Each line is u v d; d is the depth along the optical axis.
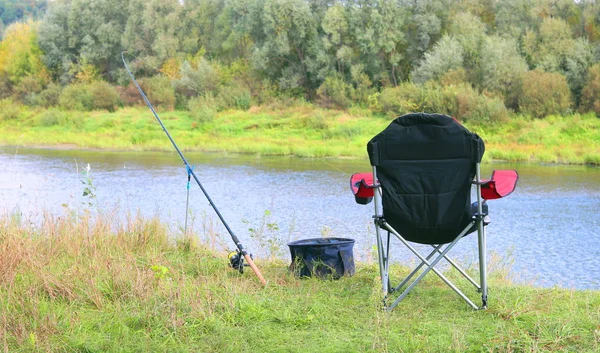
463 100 28.77
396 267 5.81
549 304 4.45
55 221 6.96
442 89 30.39
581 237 10.11
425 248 8.75
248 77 38.69
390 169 4.23
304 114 32.50
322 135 29.09
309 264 5.29
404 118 4.18
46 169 20.27
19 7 88.50
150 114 36.16
